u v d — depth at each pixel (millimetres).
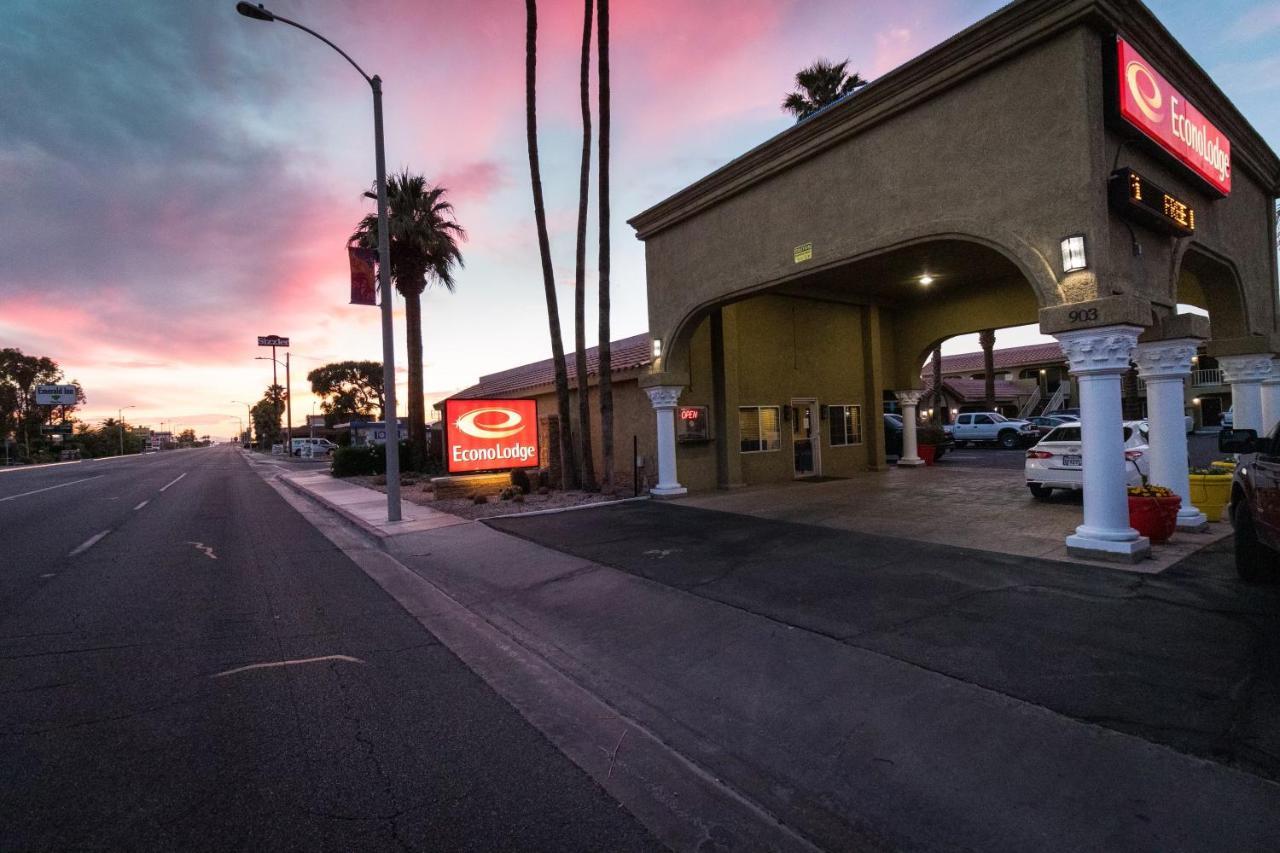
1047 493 11984
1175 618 5105
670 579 7012
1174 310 8250
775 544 8391
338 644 5664
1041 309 7219
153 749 3748
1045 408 38000
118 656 5336
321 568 8867
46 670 5016
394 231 22812
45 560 9484
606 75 13445
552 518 11539
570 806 3178
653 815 3113
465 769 3539
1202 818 2795
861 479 16406
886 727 3758
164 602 7039
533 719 4191
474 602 7141
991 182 7715
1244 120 9836
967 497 12367
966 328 17422
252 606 6895
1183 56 8070
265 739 3879
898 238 8750
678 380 13477
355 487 20875
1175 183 8438
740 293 11555
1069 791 3051
